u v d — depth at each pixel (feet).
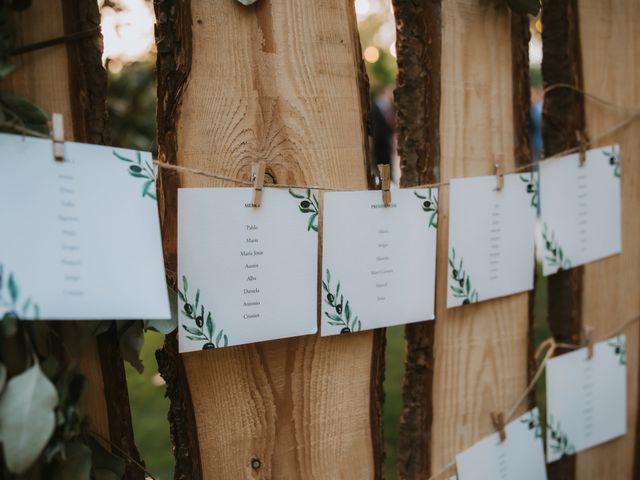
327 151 3.06
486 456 3.77
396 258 3.21
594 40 3.90
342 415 3.30
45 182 2.26
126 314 2.30
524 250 3.71
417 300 3.32
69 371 2.37
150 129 6.46
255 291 2.84
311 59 2.97
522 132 3.61
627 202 4.22
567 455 4.22
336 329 3.08
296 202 2.89
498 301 3.74
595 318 4.19
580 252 3.99
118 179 2.41
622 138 4.13
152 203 2.47
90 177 2.35
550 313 4.18
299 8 2.92
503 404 3.84
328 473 3.29
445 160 3.37
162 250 2.50
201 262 2.71
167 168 2.71
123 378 2.81
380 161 12.62
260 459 3.11
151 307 2.35
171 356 2.81
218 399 2.97
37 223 2.23
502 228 3.59
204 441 2.96
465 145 3.43
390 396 8.50
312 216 2.93
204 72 2.76
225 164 2.85
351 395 3.31
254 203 2.77
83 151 2.35
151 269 2.41
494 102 3.50
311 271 2.97
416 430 3.56
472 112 3.43
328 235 2.99
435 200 3.30
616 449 4.46
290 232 2.89
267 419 3.10
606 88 3.99
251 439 3.08
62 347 2.49
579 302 4.10
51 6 2.50
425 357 3.49
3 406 2.08
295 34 2.93
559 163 3.81
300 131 2.98
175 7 2.65
